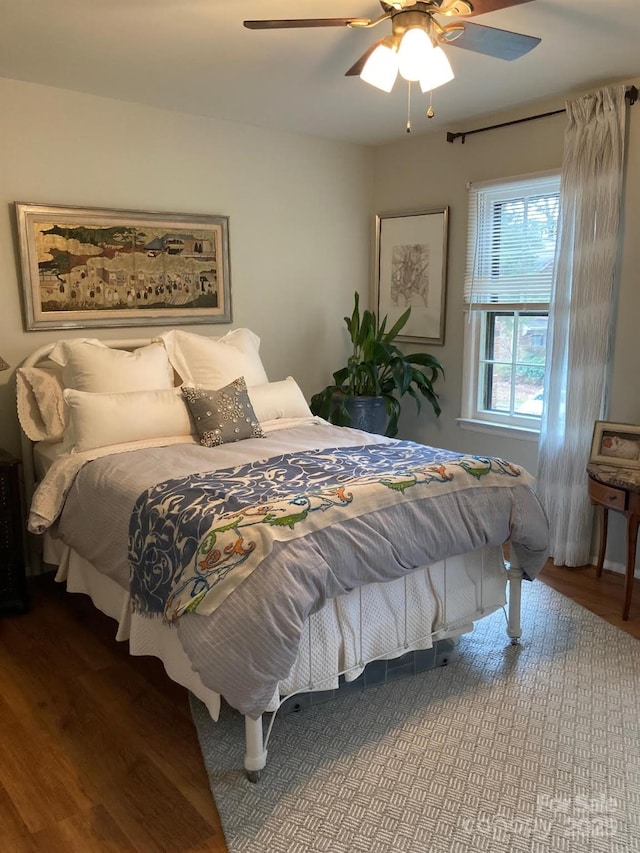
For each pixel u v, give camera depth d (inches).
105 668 104.7
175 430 121.9
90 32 102.7
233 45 107.7
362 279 188.7
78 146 135.1
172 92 133.9
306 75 122.9
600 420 135.2
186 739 87.4
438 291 171.3
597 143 129.4
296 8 94.8
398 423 187.9
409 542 88.5
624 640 111.6
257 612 73.4
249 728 77.4
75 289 138.0
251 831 71.2
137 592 89.9
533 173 144.6
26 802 76.0
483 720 90.0
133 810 74.7
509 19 99.0
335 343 185.3
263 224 165.6
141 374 127.6
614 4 93.7
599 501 123.3
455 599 100.9
